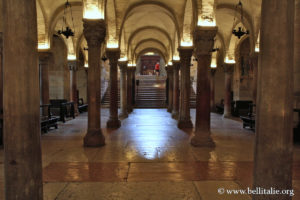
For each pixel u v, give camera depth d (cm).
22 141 232
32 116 238
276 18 228
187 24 1007
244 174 438
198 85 675
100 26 658
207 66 667
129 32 1415
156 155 567
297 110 694
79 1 1097
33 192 240
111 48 1026
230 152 597
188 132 895
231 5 1141
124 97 1420
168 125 1082
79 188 373
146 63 3994
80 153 585
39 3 1031
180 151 606
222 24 1409
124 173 441
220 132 902
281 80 228
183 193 356
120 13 1022
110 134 850
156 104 2219
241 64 1917
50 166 483
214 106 1886
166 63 2009
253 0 1057
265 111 236
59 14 1126
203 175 432
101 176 425
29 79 235
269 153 234
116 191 362
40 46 1101
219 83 2305
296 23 694
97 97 673
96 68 670
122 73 1421
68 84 1872
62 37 1534
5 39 230
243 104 1681
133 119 1318
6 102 231
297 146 668
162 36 1789
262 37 240
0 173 443
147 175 431
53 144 686
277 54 228
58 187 377
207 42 659
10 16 228
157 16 1360
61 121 1207
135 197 342
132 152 595
